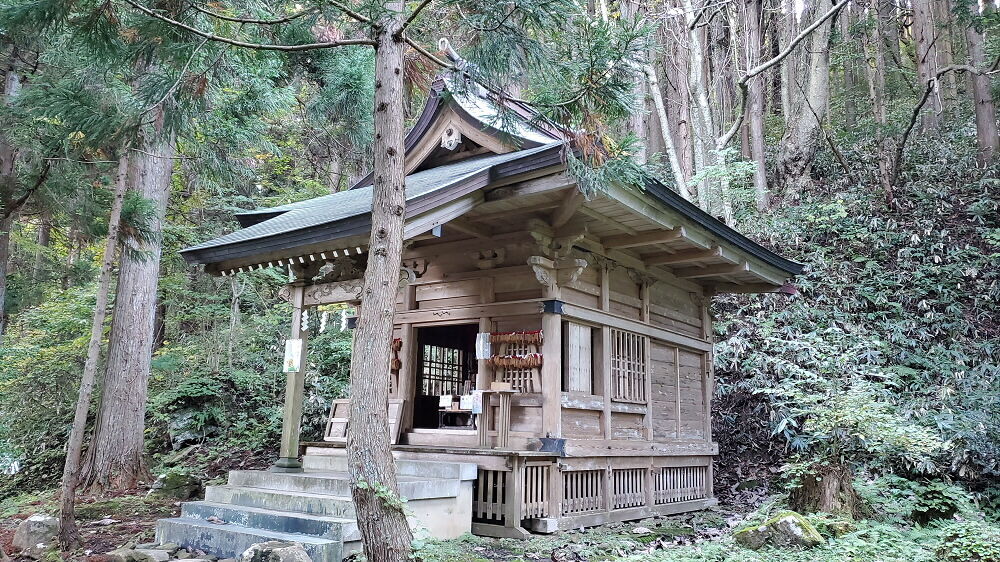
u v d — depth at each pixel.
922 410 9.84
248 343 14.71
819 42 17.06
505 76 5.79
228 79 8.42
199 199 14.84
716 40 18.95
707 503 9.56
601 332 8.01
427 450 7.29
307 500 5.94
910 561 5.38
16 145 7.82
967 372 10.73
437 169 8.34
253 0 6.32
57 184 7.95
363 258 7.07
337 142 15.98
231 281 15.12
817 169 17.38
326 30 6.47
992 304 11.93
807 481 7.68
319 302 7.38
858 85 22.19
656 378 9.02
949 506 7.70
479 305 7.66
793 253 14.21
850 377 10.61
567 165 5.85
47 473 12.17
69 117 6.23
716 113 18.58
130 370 10.85
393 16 5.06
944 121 19.20
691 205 7.26
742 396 11.88
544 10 5.18
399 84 4.93
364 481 4.17
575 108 5.72
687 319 9.95
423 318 8.07
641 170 5.71
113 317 11.05
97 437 10.67
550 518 6.84
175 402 13.09
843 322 12.16
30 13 4.99
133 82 7.91
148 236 7.77
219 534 5.62
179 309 15.45
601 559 5.78
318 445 7.78
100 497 9.78
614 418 8.10
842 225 14.41
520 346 7.40
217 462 11.68
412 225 5.82
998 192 14.30
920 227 13.66
